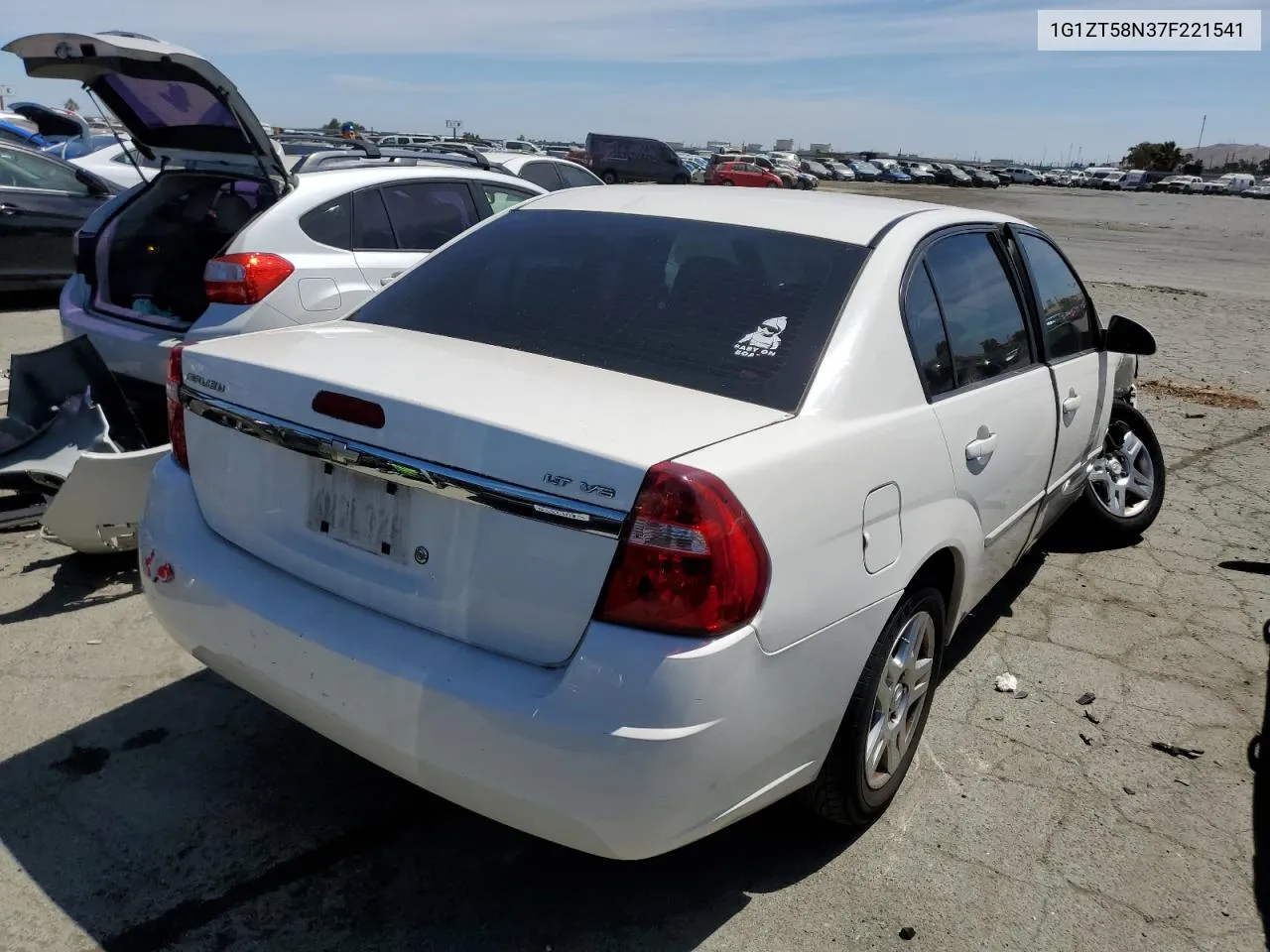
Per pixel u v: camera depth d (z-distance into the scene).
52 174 9.43
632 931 2.42
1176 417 7.84
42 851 2.54
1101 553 5.00
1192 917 2.59
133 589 3.92
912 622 2.75
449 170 5.93
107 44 3.83
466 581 2.09
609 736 1.93
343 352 2.54
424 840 2.69
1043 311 3.79
